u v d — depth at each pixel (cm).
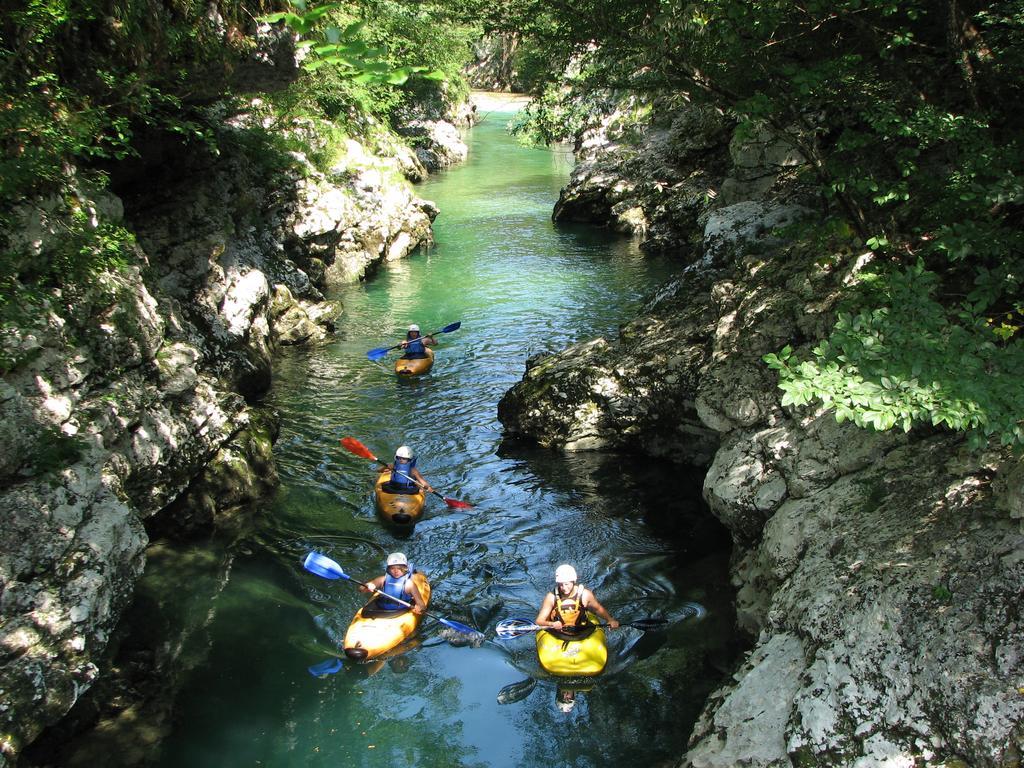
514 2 1106
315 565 839
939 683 522
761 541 802
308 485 1116
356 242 2134
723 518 881
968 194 657
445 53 2439
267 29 1133
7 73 789
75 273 800
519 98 5791
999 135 855
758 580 778
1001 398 500
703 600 856
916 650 546
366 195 2205
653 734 685
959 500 621
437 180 3547
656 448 1181
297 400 1406
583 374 1214
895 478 694
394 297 1986
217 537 985
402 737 691
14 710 579
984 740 487
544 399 1227
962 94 934
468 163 4000
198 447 979
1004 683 500
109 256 849
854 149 896
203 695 736
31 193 777
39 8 777
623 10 1018
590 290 1994
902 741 519
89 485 711
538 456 1201
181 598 872
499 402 1296
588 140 3347
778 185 1596
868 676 556
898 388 514
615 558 945
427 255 2377
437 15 1234
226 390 1106
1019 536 557
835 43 994
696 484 1110
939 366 523
